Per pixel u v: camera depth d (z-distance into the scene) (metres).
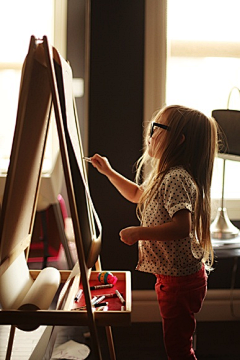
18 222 1.37
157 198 1.70
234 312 2.60
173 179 1.64
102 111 2.43
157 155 1.79
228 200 2.66
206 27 2.54
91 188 2.47
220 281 2.59
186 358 1.75
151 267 1.74
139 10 2.39
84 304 1.43
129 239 1.51
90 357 2.11
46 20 2.54
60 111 1.18
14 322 1.25
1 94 2.61
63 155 1.18
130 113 2.44
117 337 2.35
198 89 2.58
